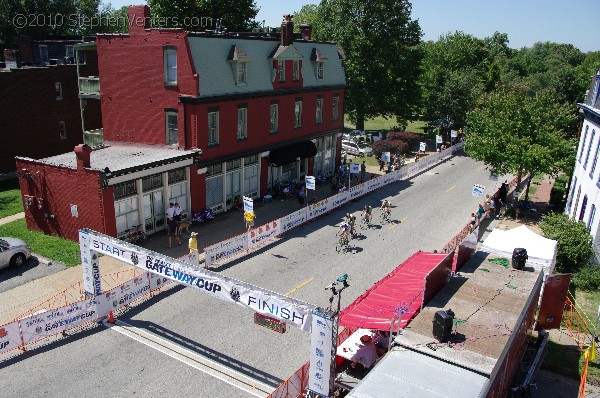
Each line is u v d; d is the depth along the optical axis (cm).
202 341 1730
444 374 1037
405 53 5612
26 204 2611
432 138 6228
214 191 3042
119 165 2452
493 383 1060
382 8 5253
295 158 3509
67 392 1440
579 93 6619
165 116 2822
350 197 3522
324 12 5631
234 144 3055
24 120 3675
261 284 2172
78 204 2441
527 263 1636
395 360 1082
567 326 1870
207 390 1480
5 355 1600
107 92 2986
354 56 5403
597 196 2342
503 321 1230
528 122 3188
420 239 2822
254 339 1758
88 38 4028
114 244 1703
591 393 1508
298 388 1430
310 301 2033
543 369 1612
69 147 4075
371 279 2272
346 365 1521
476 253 1712
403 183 4141
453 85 5956
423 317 1245
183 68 2694
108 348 1667
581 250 2286
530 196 3809
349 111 5822
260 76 3195
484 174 4544
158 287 2075
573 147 3170
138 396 1439
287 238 2766
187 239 2650
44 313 1662
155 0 4591
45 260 2269
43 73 3753
